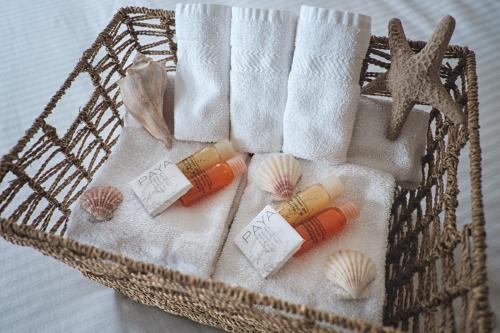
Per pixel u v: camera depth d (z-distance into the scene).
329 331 0.31
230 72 0.45
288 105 0.43
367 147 0.46
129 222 0.42
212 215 0.43
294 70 0.42
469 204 0.59
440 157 0.44
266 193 0.44
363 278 0.37
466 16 0.79
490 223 0.57
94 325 0.52
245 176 0.47
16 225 0.34
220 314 0.39
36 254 0.57
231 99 0.45
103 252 0.33
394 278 0.46
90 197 0.42
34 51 0.79
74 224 0.42
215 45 0.43
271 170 0.43
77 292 0.54
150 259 0.41
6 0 0.88
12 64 0.77
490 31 0.77
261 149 0.47
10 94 0.73
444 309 0.34
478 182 0.33
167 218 0.42
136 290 0.44
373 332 0.28
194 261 0.39
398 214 0.53
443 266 0.37
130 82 0.46
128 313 0.52
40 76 0.76
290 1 0.84
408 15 0.80
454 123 0.40
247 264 0.39
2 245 0.58
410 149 0.45
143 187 0.43
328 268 0.39
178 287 0.33
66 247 0.33
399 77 0.41
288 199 0.42
